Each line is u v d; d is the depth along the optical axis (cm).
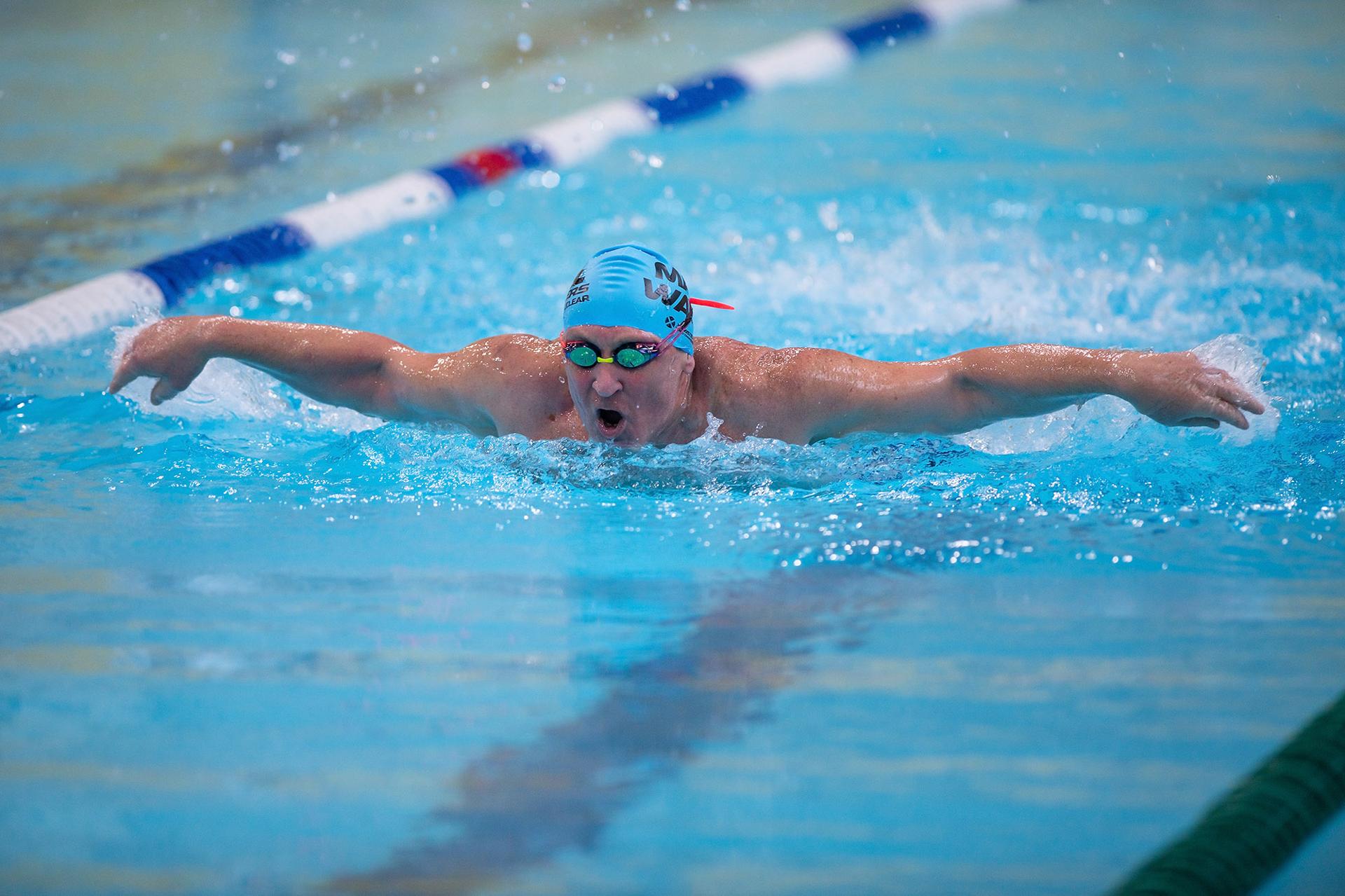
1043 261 1556
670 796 547
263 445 1042
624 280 887
